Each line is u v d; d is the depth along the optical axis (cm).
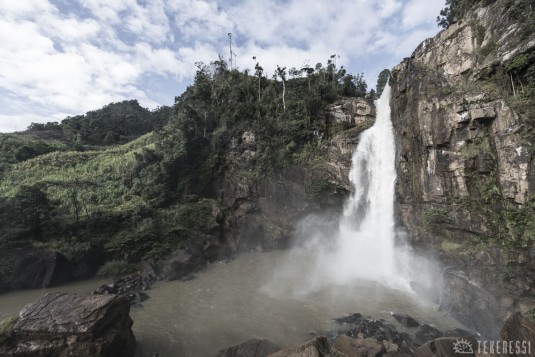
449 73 2495
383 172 2938
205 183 3706
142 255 2645
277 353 1174
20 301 1983
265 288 2123
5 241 2353
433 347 1188
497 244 1570
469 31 2433
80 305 1237
